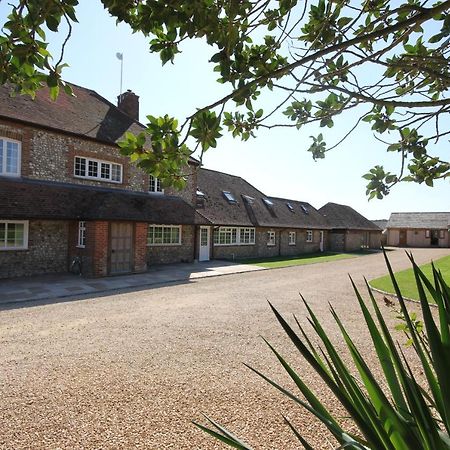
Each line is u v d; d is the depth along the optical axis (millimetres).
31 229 13234
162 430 3533
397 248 44094
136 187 16656
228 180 27250
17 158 12586
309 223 31922
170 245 18422
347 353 5836
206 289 12000
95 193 14555
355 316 8461
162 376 4836
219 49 1881
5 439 3324
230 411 3945
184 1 1640
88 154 14625
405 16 2217
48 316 7938
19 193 12000
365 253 33875
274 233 27203
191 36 1734
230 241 23000
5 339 6266
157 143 1905
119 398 4188
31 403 4023
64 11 1655
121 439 3361
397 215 54000
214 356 5633
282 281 14195
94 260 13336
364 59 2154
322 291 11836
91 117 16484
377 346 1451
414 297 10539
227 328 7242
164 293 11078
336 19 2340
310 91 2174
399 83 2473
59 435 3402
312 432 3549
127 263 14719
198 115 1923
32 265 13289
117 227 14250
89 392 4320
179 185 2088
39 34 1792
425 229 49375
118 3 1699
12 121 12258
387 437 1248
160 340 6391
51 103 15125
